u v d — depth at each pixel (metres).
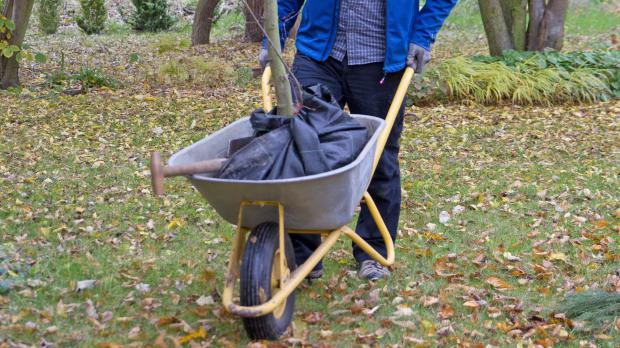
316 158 3.00
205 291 3.78
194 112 9.06
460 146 7.62
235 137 3.42
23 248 4.26
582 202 5.76
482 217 5.33
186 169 2.83
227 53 14.45
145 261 4.18
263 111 3.19
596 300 3.55
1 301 3.47
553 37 11.17
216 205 3.04
